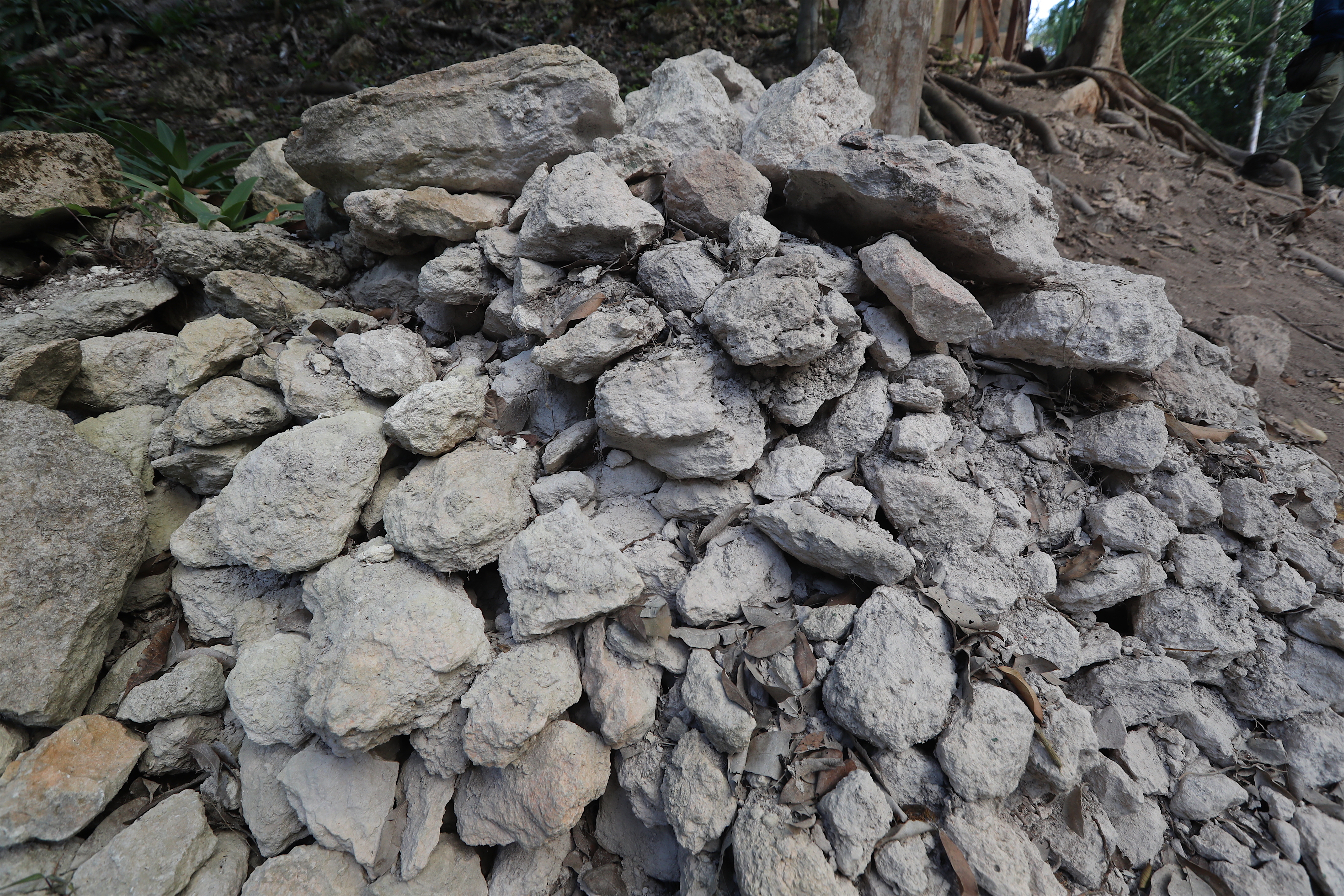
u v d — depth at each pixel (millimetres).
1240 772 2176
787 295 2129
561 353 2195
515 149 2967
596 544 2043
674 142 2941
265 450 2256
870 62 4629
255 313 2842
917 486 2256
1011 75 7410
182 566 2441
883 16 4520
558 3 6770
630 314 2295
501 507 2164
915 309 2285
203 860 2021
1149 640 2346
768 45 6227
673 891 2082
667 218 2719
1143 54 9523
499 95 2889
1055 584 2254
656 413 2131
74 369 2609
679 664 2053
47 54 5730
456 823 2104
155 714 2176
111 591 2266
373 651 1853
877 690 1873
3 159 3068
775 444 2439
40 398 2529
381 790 2008
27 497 2148
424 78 2912
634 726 1938
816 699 2006
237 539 2178
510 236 2750
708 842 1867
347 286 3332
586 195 2443
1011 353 2551
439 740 1977
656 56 6262
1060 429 2553
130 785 2180
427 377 2559
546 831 1867
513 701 1889
